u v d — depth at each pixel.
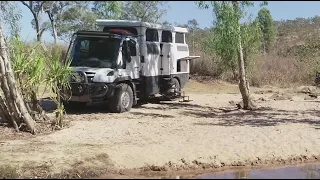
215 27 14.97
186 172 8.69
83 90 14.05
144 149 9.59
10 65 11.34
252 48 16.91
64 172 8.38
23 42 12.10
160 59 16.91
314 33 20.38
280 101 18.16
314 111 15.37
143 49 15.87
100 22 16.38
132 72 15.30
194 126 12.23
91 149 9.52
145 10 26.81
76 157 8.97
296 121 13.21
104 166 8.66
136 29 15.96
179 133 11.23
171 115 14.40
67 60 13.71
